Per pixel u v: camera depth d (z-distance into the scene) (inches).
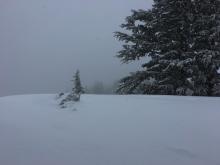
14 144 265.0
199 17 816.3
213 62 759.7
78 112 355.9
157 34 826.8
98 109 365.4
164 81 792.3
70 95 406.0
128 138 275.7
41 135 285.4
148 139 272.8
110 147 257.0
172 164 228.2
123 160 234.2
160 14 838.5
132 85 818.8
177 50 808.9
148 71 817.5
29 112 363.6
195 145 259.0
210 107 371.9
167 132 287.7
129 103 394.9
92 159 235.8
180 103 398.0
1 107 395.5
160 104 389.4
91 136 281.6
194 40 807.1
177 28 832.3
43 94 478.6
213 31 778.2
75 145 261.6
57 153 246.2
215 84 800.3
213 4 825.5
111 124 312.2
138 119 325.7
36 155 242.8
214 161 232.1
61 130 298.2
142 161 232.7
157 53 853.2
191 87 778.2
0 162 231.5
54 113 355.3
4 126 312.5
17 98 450.9
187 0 817.5
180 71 794.8
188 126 300.8
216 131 286.2
